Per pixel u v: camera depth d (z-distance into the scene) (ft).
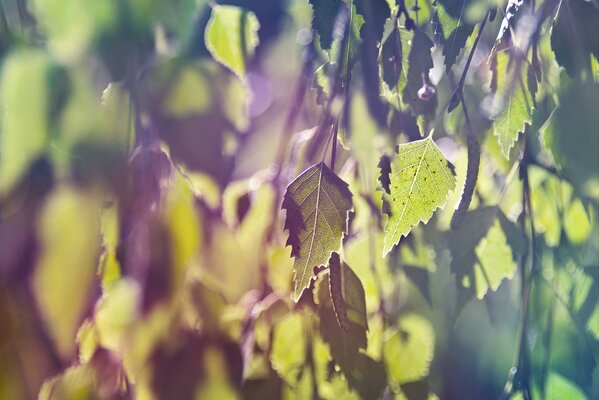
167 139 1.43
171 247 1.45
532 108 1.36
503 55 1.38
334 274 1.29
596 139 1.45
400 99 1.47
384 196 1.27
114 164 1.40
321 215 1.25
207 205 1.48
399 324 1.56
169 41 1.45
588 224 1.55
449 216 1.57
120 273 1.43
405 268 1.58
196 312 1.48
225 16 1.52
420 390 1.50
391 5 1.36
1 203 1.37
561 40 1.37
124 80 1.39
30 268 1.38
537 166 1.52
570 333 1.52
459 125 1.55
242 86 1.49
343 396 1.41
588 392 1.51
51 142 1.38
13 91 1.37
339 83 1.34
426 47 1.36
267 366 1.43
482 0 1.35
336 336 1.39
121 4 1.37
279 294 1.48
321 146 1.50
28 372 1.40
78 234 1.39
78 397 1.41
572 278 1.54
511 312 1.82
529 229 1.52
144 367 1.46
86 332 1.43
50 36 1.38
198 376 1.46
